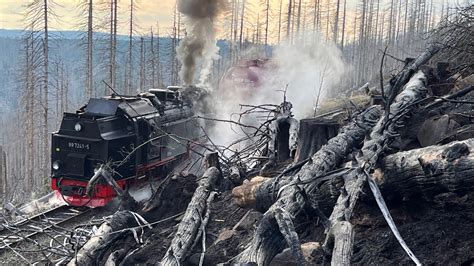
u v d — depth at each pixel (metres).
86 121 12.27
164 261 6.27
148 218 8.62
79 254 7.23
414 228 5.72
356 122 7.41
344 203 5.69
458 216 5.65
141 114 12.92
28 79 28.58
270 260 5.34
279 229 5.26
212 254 6.69
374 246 5.71
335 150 6.78
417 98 7.88
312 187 6.33
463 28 9.84
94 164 12.18
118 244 7.85
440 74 9.65
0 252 9.38
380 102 9.14
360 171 5.89
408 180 5.71
